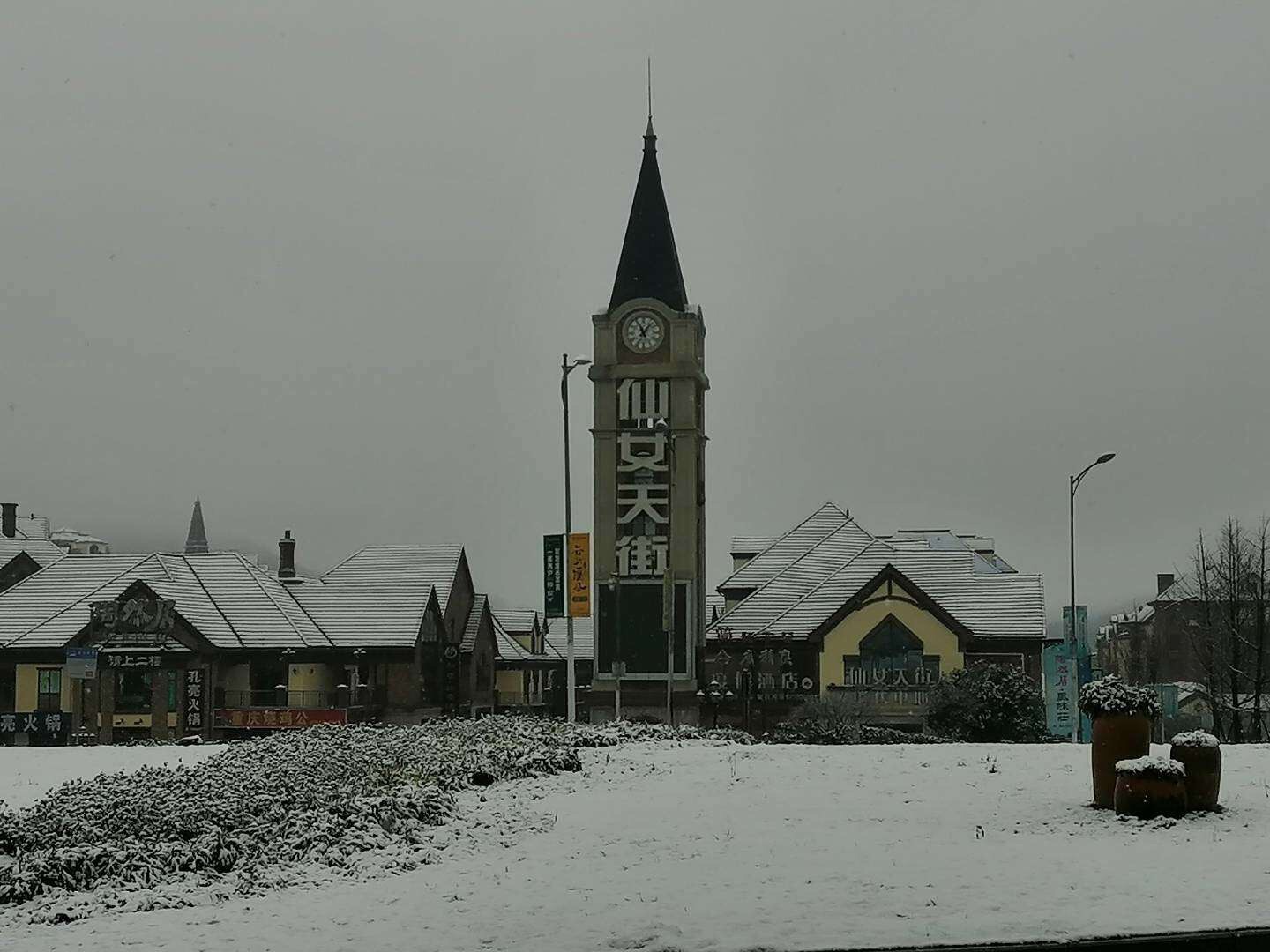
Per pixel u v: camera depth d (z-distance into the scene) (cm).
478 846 2025
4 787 3084
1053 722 5428
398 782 2403
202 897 1772
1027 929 1467
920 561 7331
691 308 7244
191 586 7581
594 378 7219
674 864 1844
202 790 2377
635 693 7044
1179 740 2117
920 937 1445
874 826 2055
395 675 7594
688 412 7150
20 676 7156
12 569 8756
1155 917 1509
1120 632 14100
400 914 1633
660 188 7456
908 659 6938
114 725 7069
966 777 2488
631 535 7131
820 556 7719
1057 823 2050
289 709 7112
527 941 1484
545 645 11056
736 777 2534
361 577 8081
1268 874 1695
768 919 1532
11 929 1633
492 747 2784
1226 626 6194
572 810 2258
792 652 7056
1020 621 6950
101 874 1870
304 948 1491
